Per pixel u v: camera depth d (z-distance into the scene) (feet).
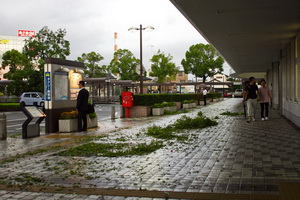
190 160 22.50
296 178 17.29
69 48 118.52
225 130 38.91
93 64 171.83
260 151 25.18
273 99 86.79
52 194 15.56
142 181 17.49
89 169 20.52
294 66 45.85
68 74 44.34
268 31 41.98
